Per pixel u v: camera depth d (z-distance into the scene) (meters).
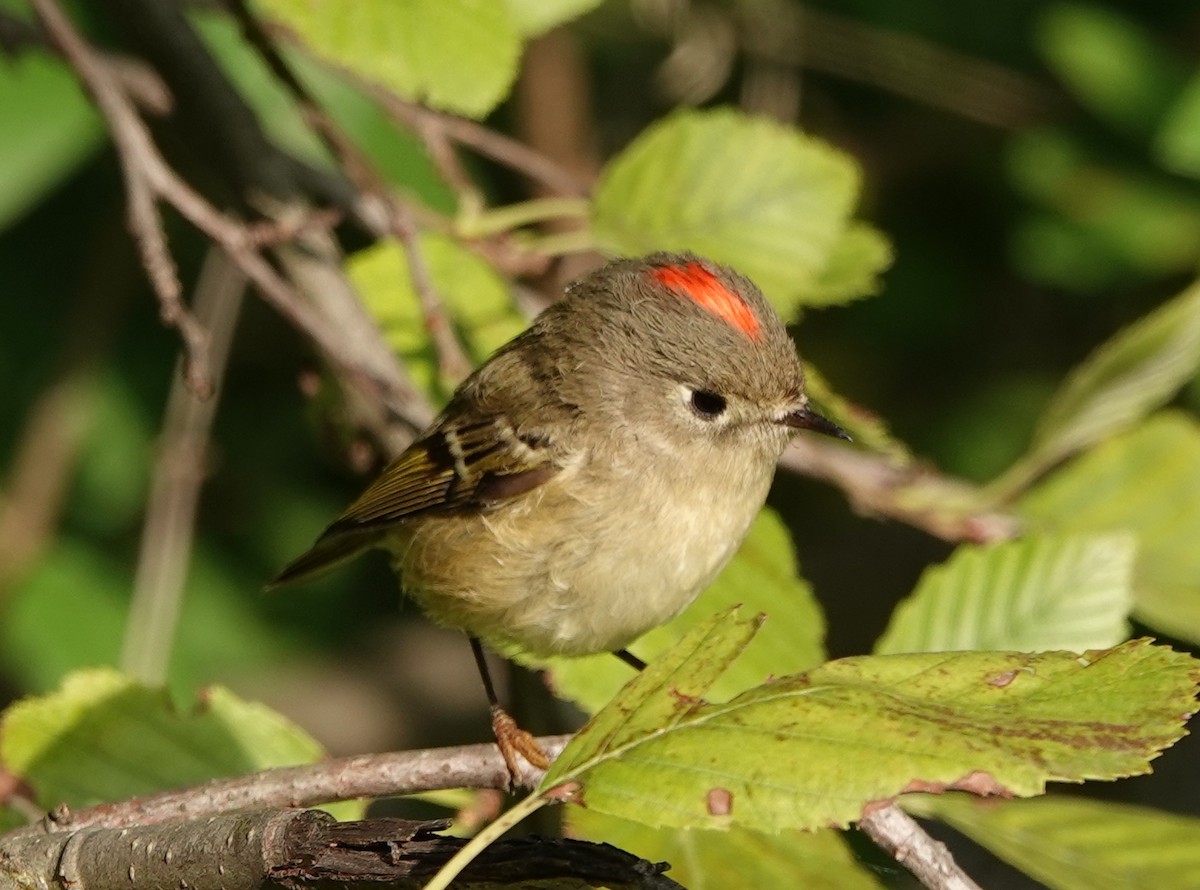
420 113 10.31
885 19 13.27
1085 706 5.07
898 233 13.64
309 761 8.09
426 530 8.09
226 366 13.54
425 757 6.86
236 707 8.12
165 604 11.27
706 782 5.02
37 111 11.52
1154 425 9.81
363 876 5.49
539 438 7.91
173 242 13.37
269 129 12.04
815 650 8.29
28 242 13.22
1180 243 12.52
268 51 8.93
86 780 7.98
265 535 13.21
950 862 6.40
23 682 12.43
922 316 13.52
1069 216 12.70
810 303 10.25
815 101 13.77
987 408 13.17
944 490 9.90
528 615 7.87
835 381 13.54
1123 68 12.21
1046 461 9.74
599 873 5.26
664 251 8.85
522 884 5.31
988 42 13.30
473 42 8.59
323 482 13.45
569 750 5.26
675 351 7.86
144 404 13.14
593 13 13.81
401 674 14.40
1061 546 7.97
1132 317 13.38
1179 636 9.26
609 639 7.90
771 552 8.49
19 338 13.07
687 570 7.82
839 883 7.21
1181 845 6.94
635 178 9.95
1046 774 4.81
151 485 12.93
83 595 12.36
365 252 10.34
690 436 7.82
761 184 9.92
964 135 13.61
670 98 13.88
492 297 10.16
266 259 10.22
